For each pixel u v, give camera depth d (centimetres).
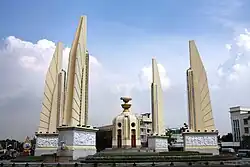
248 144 11456
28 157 4681
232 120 12962
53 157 4053
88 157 3994
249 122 11962
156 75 7456
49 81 5888
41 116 5694
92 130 4572
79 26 4691
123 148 5800
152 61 7481
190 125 5866
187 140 5738
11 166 3569
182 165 3481
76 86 4391
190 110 5934
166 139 7312
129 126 6262
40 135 5644
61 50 6231
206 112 5856
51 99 5856
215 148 5638
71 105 4262
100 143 7731
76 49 4472
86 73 5044
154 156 4038
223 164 3669
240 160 4638
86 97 4972
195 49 6175
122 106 6612
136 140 6288
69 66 4409
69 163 3672
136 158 3844
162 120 7306
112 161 3706
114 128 6328
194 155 4275
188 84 6078
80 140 4247
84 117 4762
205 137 5719
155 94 7269
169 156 4053
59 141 4197
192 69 6100
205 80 5978
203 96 5941
